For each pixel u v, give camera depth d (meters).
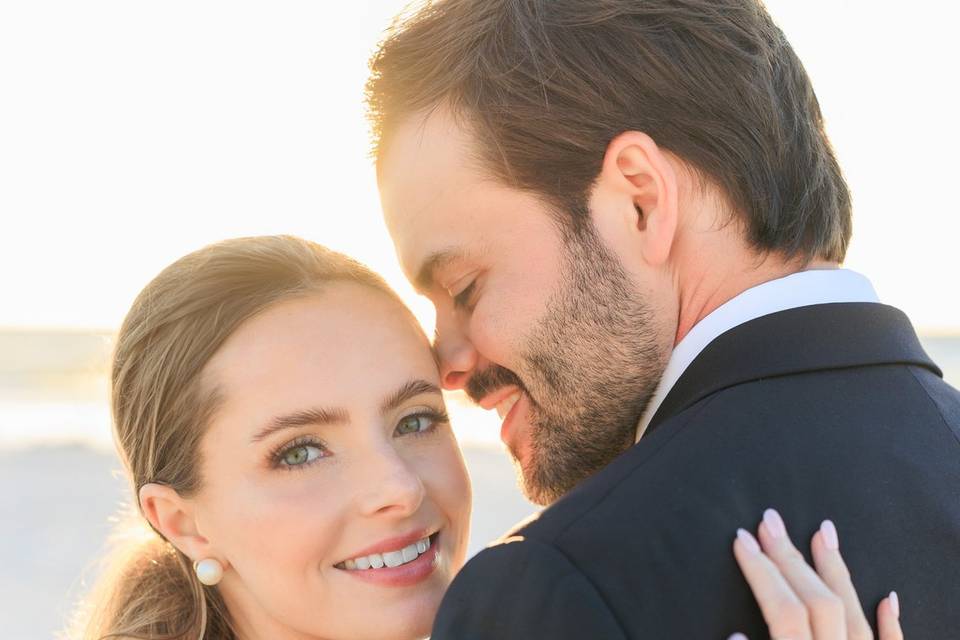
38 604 9.31
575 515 1.52
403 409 2.20
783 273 1.88
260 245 2.27
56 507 13.52
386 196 2.12
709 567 1.46
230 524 2.17
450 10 2.03
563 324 1.94
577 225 1.91
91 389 30.02
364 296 2.22
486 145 1.94
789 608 1.42
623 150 1.87
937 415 1.70
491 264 1.99
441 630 1.54
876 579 1.54
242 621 2.33
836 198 1.99
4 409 25.03
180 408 2.20
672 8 1.92
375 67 2.10
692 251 1.88
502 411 2.17
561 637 1.40
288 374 2.12
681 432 1.63
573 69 1.90
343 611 2.13
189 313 2.20
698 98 1.88
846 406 1.66
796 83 2.00
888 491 1.59
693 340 1.83
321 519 2.10
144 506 2.29
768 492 1.54
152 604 2.40
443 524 2.24
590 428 1.98
